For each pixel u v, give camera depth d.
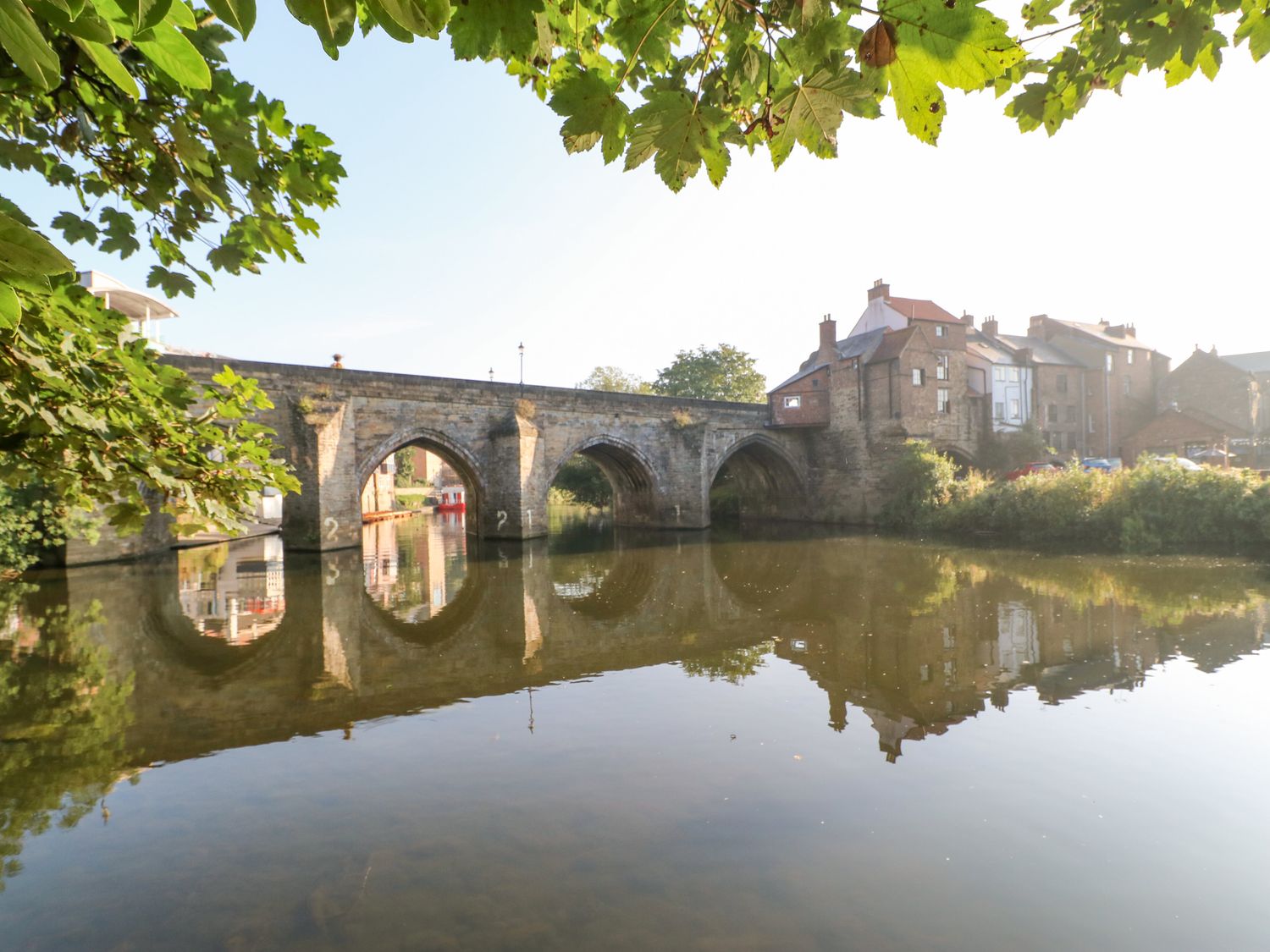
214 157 2.58
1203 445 37.69
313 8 1.02
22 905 4.12
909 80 1.58
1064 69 2.39
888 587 15.43
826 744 6.46
